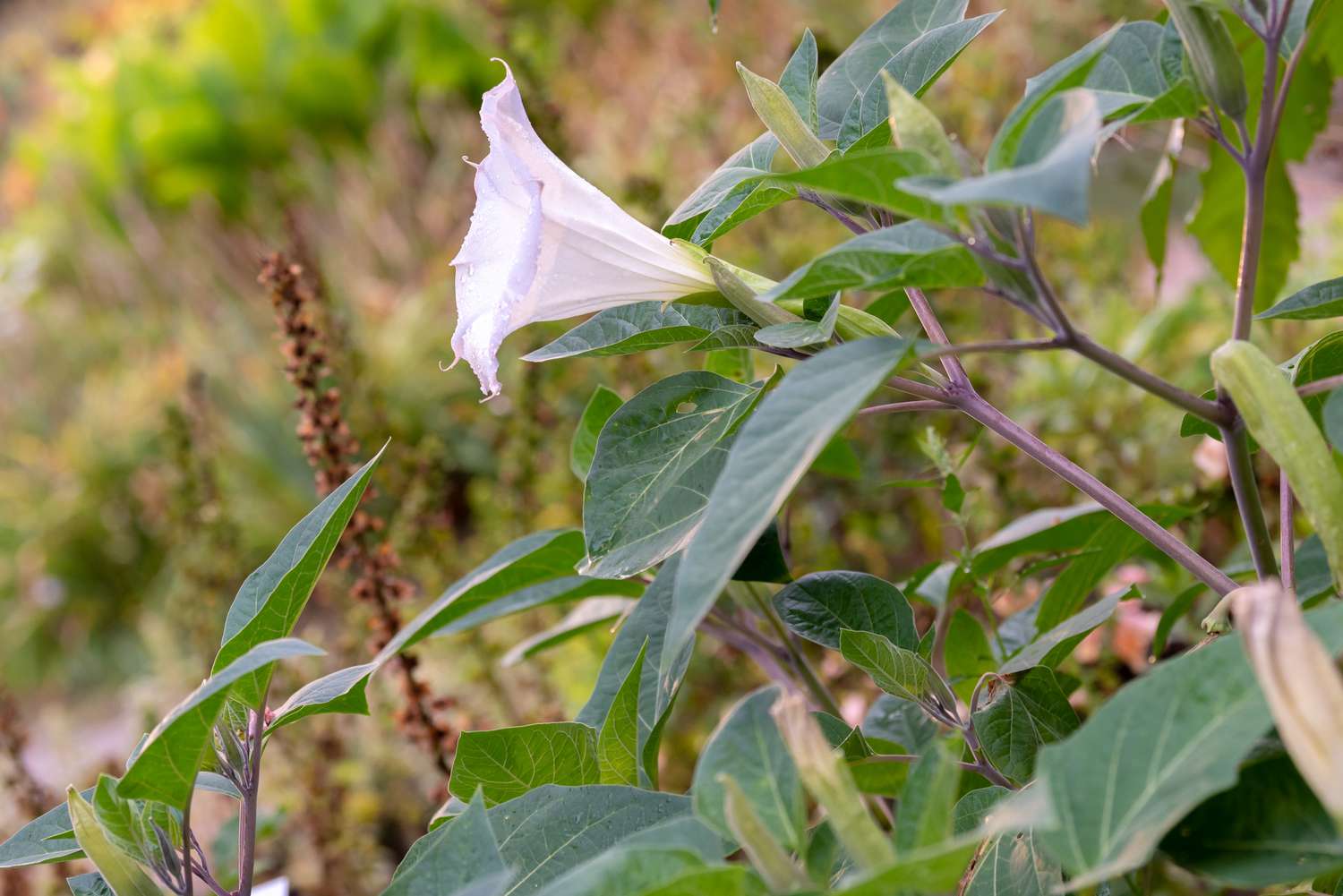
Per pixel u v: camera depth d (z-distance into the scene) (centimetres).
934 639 157
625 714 157
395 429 269
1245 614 127
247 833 147
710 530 133
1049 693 151
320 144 780
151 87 784
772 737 135
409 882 139
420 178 708
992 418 146
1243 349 137
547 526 271
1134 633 185
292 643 140
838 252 136
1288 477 137
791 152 150
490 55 715
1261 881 133
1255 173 140
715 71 496
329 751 238
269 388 522
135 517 530
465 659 247
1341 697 126
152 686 331
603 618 181
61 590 541
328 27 778
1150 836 128
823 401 134
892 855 132
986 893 143
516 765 153
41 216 801
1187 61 141
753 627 175
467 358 148
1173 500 192
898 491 238
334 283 555
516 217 149
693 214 152
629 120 515
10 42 1165
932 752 134
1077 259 280
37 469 583
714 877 131
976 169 136
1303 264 252
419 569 250
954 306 257
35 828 150
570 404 277
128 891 143
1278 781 135
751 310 148
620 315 153
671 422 148
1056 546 175
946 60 151
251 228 733
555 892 132
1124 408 223
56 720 315
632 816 147
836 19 466
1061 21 337
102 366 685
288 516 487
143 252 744
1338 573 137
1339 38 171
